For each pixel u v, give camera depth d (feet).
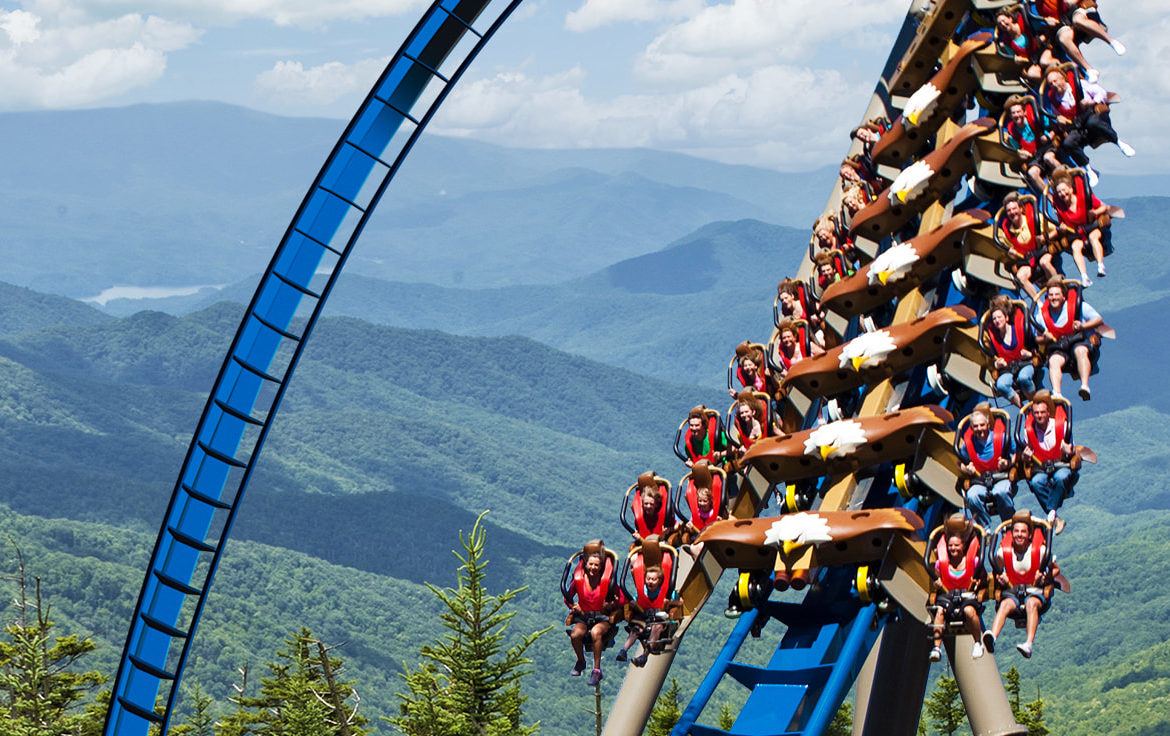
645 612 59.57
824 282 78.07
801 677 59.00
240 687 229.86
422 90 95.35
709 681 61.26
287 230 93.20
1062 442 54.34
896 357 65.36
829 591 63.16
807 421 73.56
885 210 76.84
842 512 57.31
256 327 92.22
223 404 90.84
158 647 87.81
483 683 171.53
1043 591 50.57
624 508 64.03
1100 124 66.44
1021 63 73.72
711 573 61.41
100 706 213.25
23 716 208.13
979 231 67.21
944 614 52.26
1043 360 60.70
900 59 88.99
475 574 171.22
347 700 214.48
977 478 56.54
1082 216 63.93
